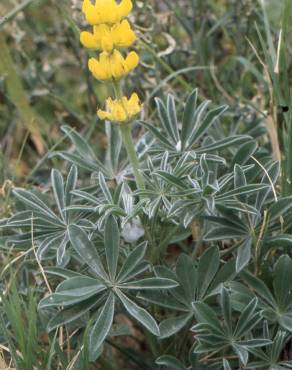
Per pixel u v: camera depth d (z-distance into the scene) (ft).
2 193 2.01
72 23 2.24
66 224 1.65
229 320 1.53
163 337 1.53
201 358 1.72
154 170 1.58
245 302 1.56
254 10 2.34
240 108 2.25
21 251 1.80
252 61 2.43
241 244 1.64
